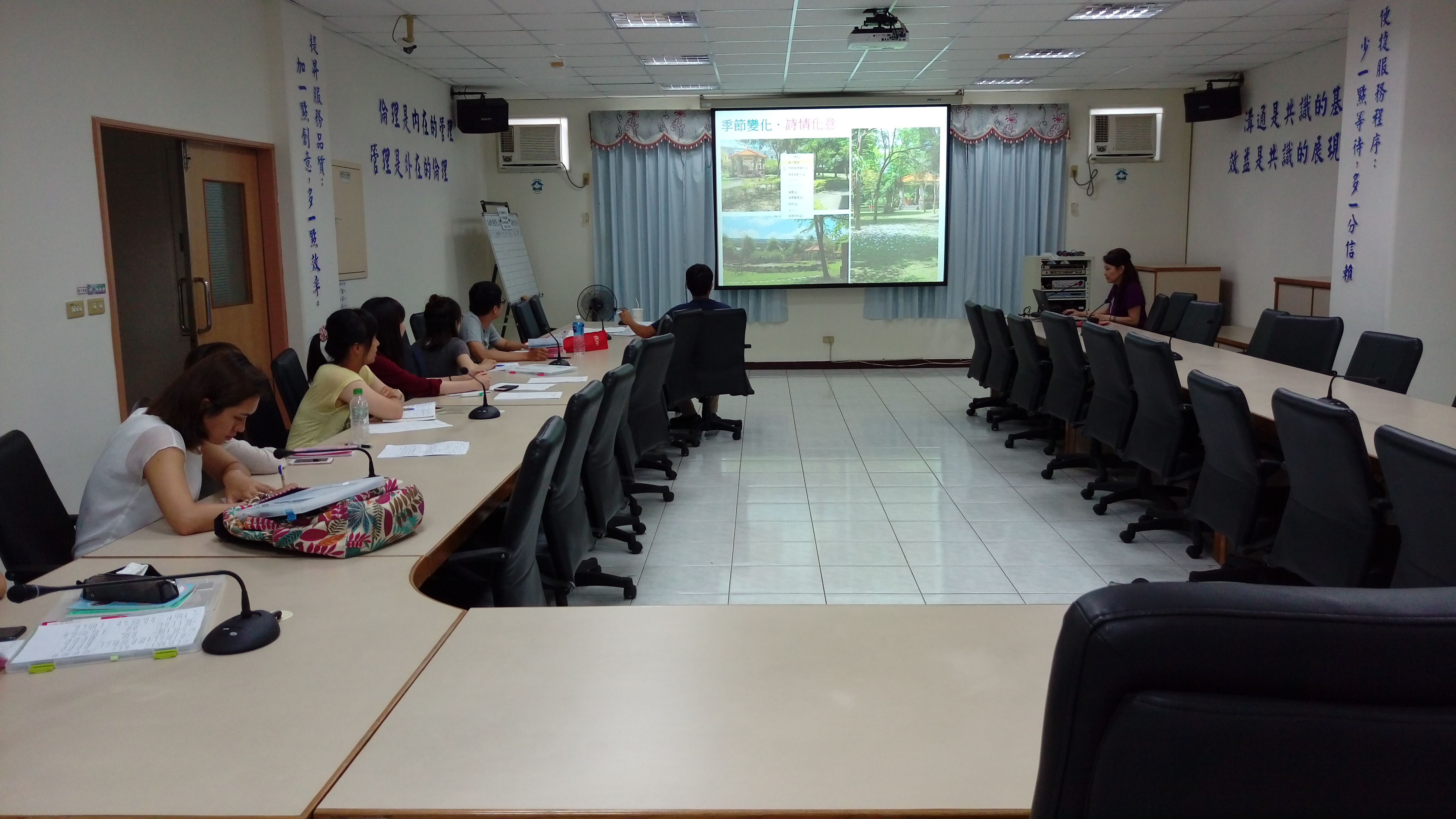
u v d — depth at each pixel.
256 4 5.45
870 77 8.23
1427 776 0.75
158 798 1.15
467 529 2.41
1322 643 0.73
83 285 4.03
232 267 5.44
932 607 1.70
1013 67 7.87
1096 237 9.45
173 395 2.38
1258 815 0.78
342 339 3.62
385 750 1.25
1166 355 3.88
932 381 8.84
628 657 1.51
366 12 5.79
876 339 9.66
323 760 1.23
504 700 1.38
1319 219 7.34
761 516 4.70
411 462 3.02
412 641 1.60
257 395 2.43
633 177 9.38
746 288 9.52
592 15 5.84
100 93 4.14
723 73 7.92
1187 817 0.79
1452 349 5.62
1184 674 0.75
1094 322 7.31
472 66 7.56
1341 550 2.66
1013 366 6.24
